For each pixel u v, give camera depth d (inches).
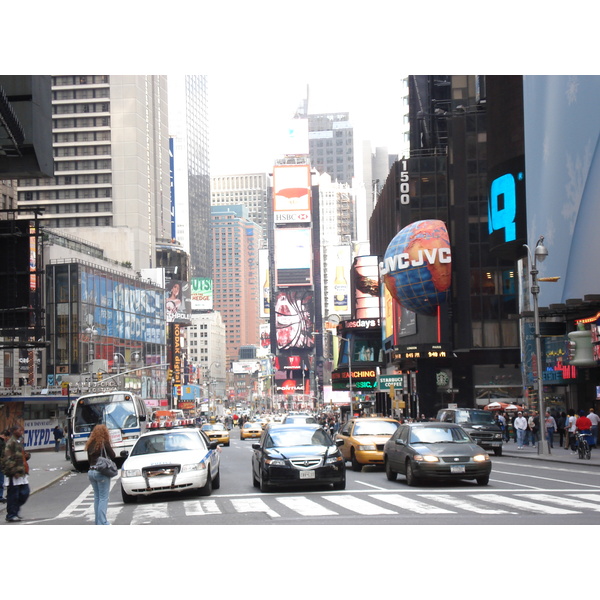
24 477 694.5
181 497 824.3
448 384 3002.0
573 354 1749.5
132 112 6343.5
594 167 1850.4
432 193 3203.7
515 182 2374.5
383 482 925.8
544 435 1483.8
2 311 1406.3
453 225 3056.1
